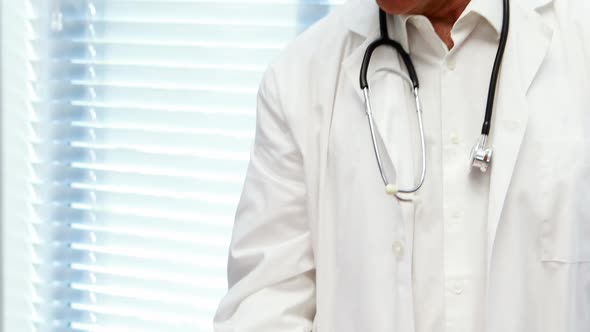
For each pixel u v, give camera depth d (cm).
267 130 136
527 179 115
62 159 208
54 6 204
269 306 129
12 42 208
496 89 122
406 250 121
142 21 196
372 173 123
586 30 121
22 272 214
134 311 206
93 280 209
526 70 119
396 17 129
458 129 123
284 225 133
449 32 127
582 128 116
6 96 209
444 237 120
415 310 121
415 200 121
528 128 117
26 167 211
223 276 196
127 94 200
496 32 123
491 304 114
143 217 201
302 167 132
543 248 115
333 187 128
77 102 205
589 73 118
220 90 192
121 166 203
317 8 185
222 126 193
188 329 201
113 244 206
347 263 124
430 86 126
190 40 194
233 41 191
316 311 129
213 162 194
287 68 138
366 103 124
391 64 129
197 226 197
